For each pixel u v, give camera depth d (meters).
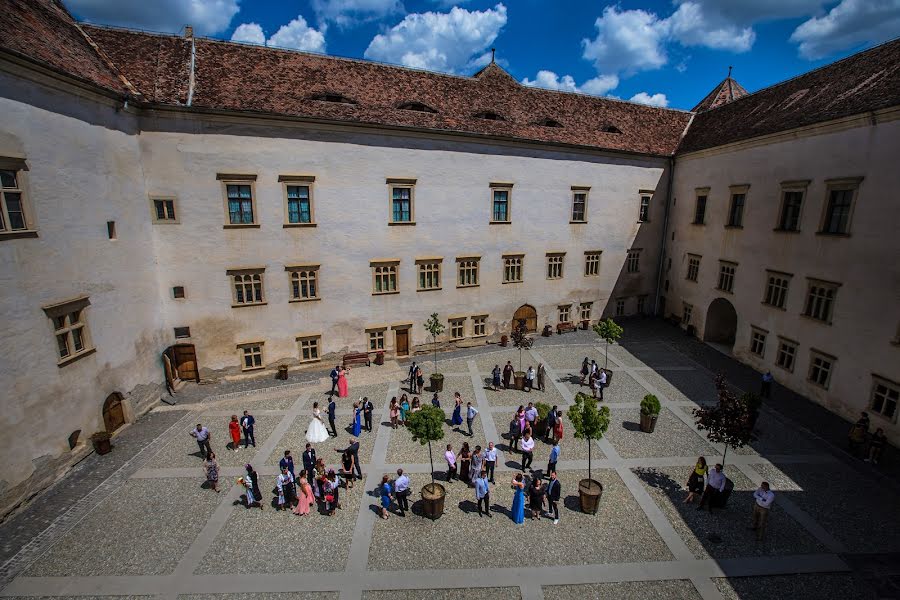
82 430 17.19
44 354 15.40
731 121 30.05
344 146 24.30
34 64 14.67
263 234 23.78
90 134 17.67
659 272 35.91
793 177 23.28
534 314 32.22
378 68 27.64
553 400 22.83
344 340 26.89
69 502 14.97
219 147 22.19
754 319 26.30
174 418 20.89
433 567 12.58
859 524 14.16
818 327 21.95
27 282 14.70
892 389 18.39
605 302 34.62
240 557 12.86
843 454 17.98
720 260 29.09
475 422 20.61
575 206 31.72
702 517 14.52
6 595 11.52
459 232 28.17
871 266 19.17
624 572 12.39
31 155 14.87
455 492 15.81
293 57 25.50
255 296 24.53
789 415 21.08
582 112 32.72
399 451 18.30
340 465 17.22
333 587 11.90
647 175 33.31
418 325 28.59
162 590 11.73
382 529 14.02
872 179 19.03
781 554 12.99
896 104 17.73
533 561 12.79
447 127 26.41
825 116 21.36
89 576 12.14
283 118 22.62
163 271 22.52
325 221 24.81
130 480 16.27
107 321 18.62
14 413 14.26
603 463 17.45
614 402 22.52
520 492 14.12
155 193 21.67
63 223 16.28
